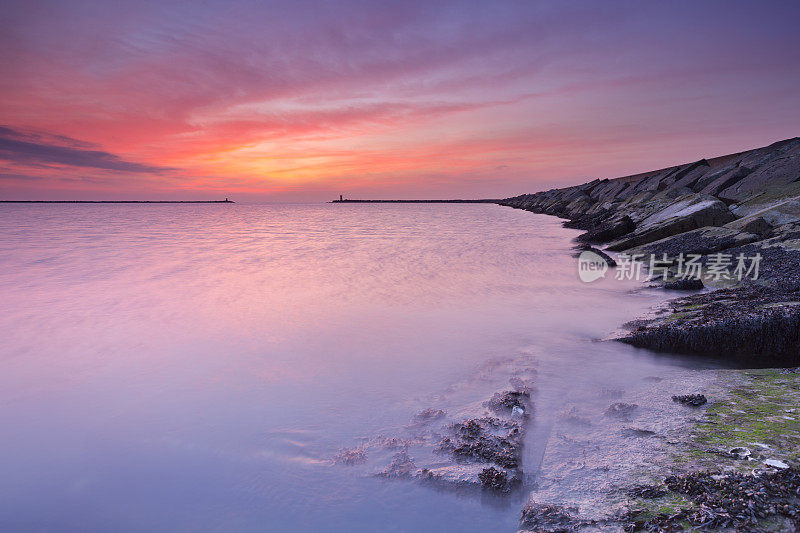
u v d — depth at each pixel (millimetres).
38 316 12984
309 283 18031
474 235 41812
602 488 4363
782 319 8141
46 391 7801
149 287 17328
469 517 4301
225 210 154125
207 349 9992
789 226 17172
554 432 5703
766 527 3453
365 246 32938
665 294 14141
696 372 7809
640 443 5215
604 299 14234
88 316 12992
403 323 11906
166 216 93125
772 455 4539
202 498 4777
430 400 7039
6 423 6637
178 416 6750
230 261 24844
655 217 28906
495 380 7793
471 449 5332
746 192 25828
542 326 11328
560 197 85125
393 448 5562
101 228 52656
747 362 8289
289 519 4383
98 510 4656
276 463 5371
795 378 7000
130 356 9586
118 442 6020
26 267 22438
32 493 4957
